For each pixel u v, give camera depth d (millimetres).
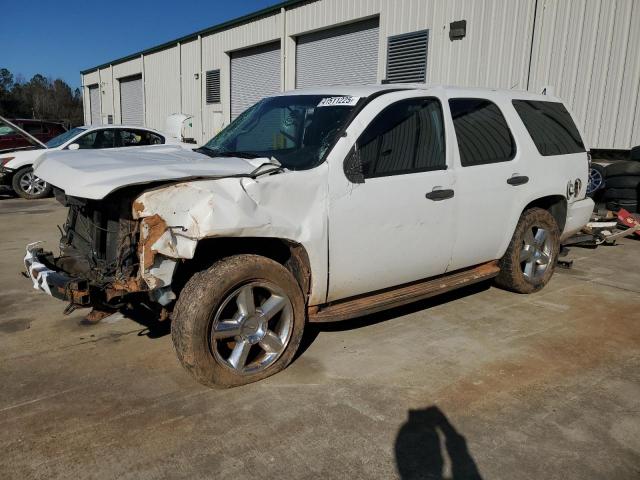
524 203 4980
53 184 3439
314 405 3270
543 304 5156
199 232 2959
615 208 9156
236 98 20125
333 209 3588
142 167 3309
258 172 3285
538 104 5438
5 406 3213
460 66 11766
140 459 2732
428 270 4340
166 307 3459
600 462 2777
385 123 3938
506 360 3928
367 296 4133
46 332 4328
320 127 3910
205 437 2928
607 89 9672
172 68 23938
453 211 4312
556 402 3354
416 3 12477
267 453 2801
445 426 3076
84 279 3266
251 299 3365
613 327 4594
